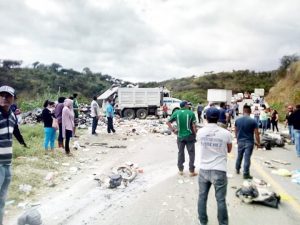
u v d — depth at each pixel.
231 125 22.80
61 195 7.10
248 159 8.70
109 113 17.95
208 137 5.27
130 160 11.09
